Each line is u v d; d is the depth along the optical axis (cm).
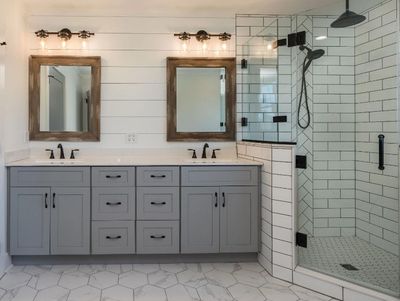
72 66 292
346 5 273
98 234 241
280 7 301
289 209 222
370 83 272
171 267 243
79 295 199
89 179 240
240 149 293
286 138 277
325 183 273
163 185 244
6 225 236
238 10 302
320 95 281
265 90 288
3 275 227
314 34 279
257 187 247
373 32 268
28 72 286
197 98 300
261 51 292
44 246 238
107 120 296
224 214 246
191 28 300
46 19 291
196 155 298
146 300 194
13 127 255
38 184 238
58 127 291
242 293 204
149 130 299
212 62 300
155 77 299
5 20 240
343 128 279
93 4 285
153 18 298
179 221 244
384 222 253
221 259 254
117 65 296
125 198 242
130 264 248
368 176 270
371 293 186
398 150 241
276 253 227
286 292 206
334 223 273
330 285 201
